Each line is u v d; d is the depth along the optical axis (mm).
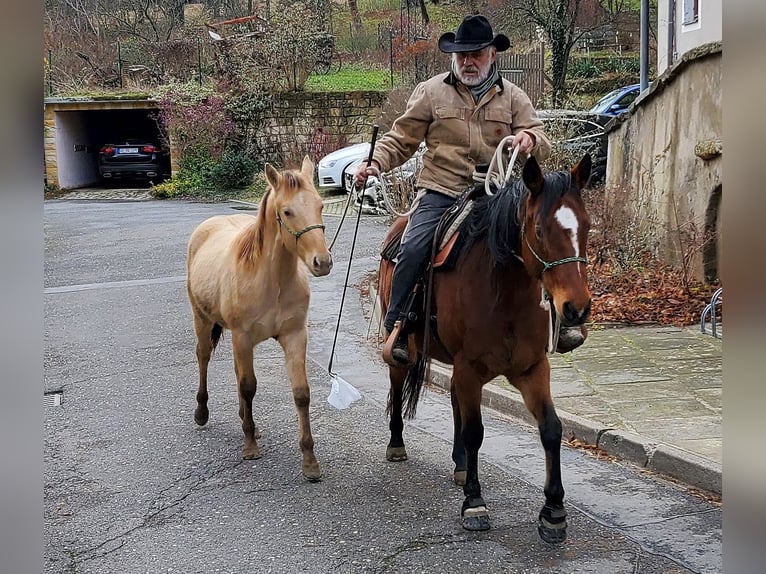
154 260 14242
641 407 6324
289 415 6906
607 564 4219
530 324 4336
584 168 3957
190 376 8109
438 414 6859
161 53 28875
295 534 4703
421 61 26125
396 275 5062
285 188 5336
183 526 4855
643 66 17375
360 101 24781
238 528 4805
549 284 3896
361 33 35625
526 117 5105
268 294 5590
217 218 7074
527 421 6547
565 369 7426
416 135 5219
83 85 29641
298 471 5676
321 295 11336
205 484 5484
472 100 5059
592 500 5004
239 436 6430
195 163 25078
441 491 5254
